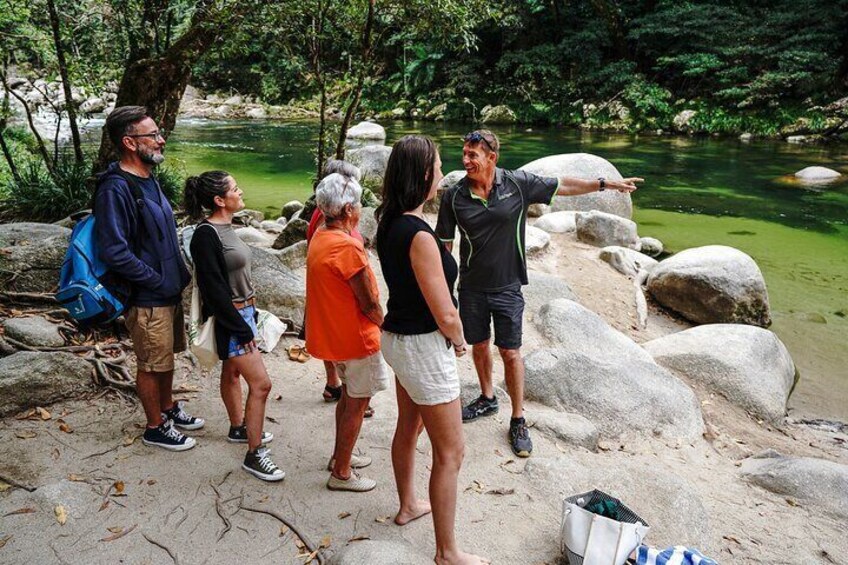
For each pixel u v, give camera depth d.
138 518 2.76
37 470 3.00
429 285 2.28
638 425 4.12
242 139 18.02
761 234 9.27
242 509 2.87
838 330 6.25
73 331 4.17
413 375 2.38
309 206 7.09
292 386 4.06
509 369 3.54
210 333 2.95
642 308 6.49
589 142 17.88
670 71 21.50
